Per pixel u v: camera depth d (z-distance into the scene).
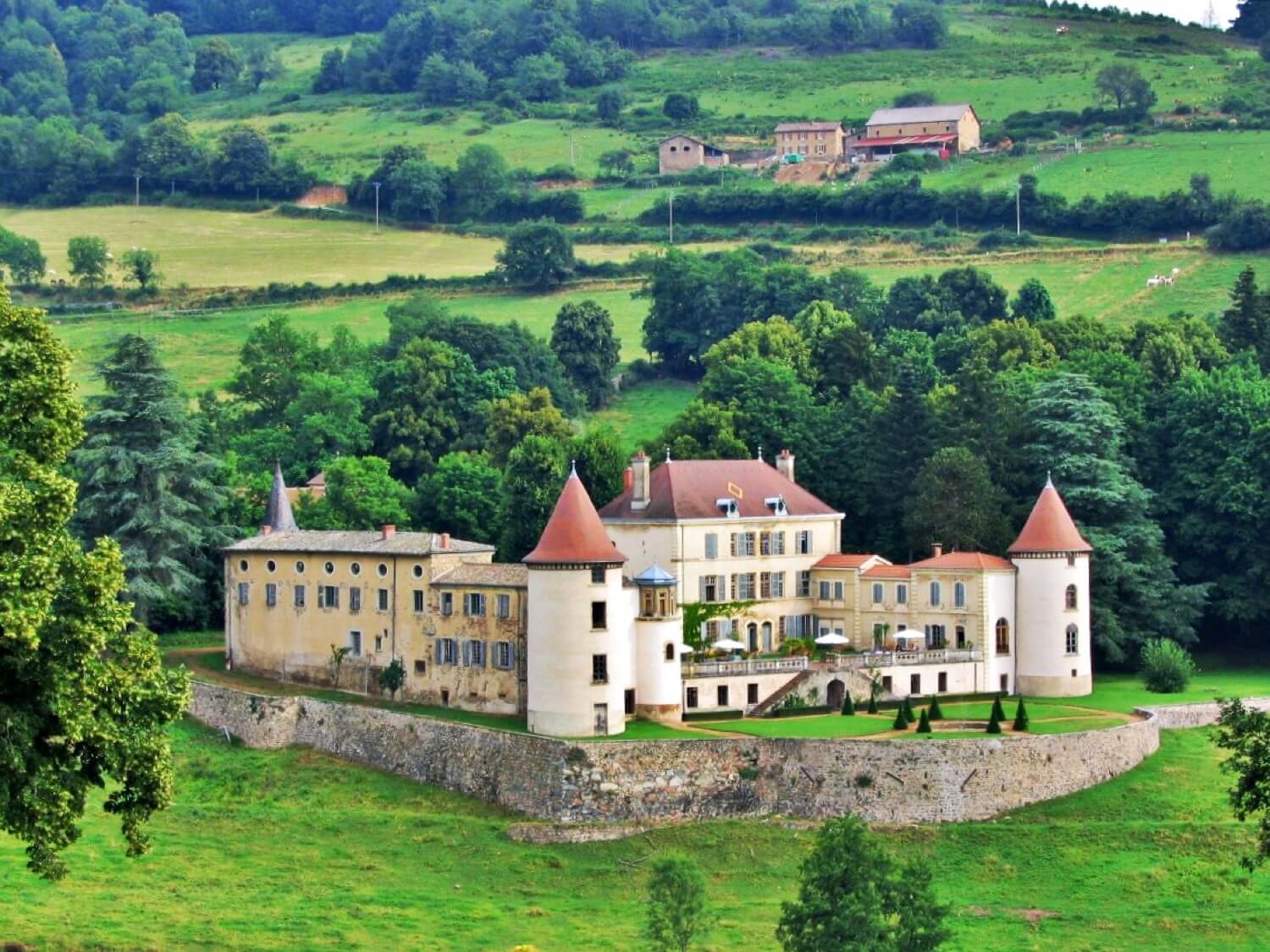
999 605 196.12
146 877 151.88
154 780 117.44
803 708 184.25
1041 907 149.25
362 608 192.25
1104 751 170.75
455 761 173.00
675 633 179.38
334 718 183.50
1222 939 142.38
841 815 163.12
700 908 134.75
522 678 179.75
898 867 128.25
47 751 114.81
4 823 112.06
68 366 124.88
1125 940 142.38
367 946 138.12
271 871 154.75
